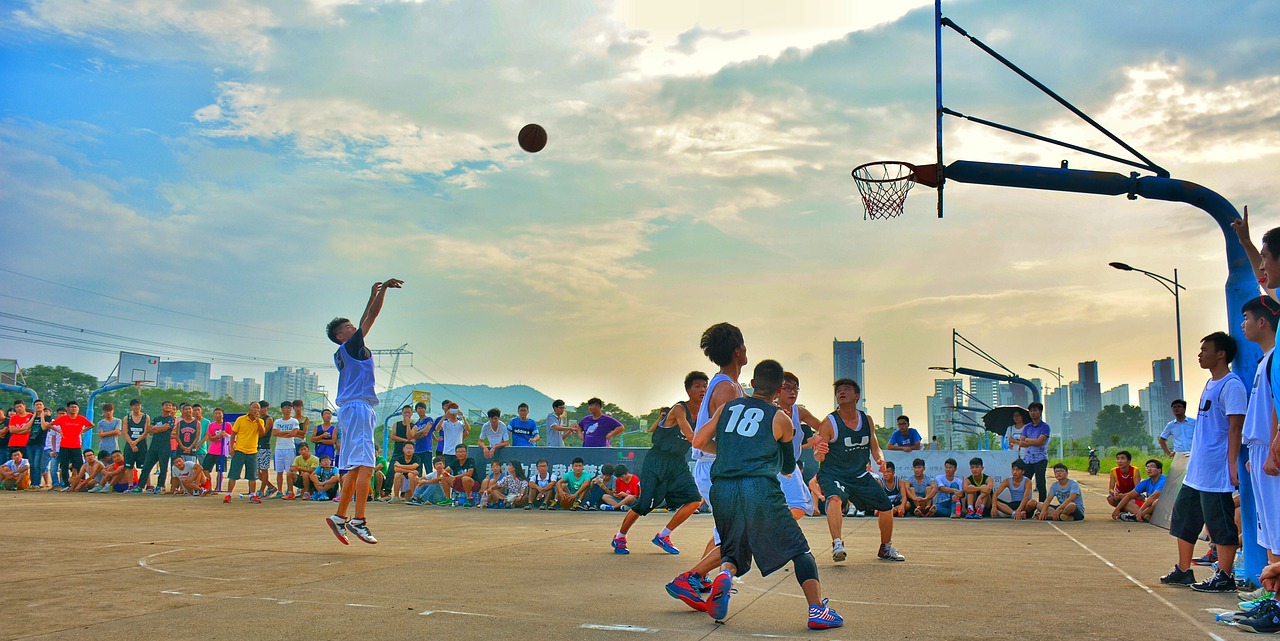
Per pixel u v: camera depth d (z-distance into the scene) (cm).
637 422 1770
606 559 773
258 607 505
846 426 784
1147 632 459
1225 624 479
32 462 1884
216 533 976
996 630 463
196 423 1803
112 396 8625
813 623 464
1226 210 695
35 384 8350
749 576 666
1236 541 593
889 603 548
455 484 1585
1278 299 528
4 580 603
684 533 1050
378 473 1680
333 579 618
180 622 461
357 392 806
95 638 423
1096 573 698
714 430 510
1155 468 1280
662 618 489
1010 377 3588
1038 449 1384
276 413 1836
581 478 1509
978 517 1366
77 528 1030
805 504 706
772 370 508
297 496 1691
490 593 564
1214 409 599
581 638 434
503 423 1694
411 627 452
